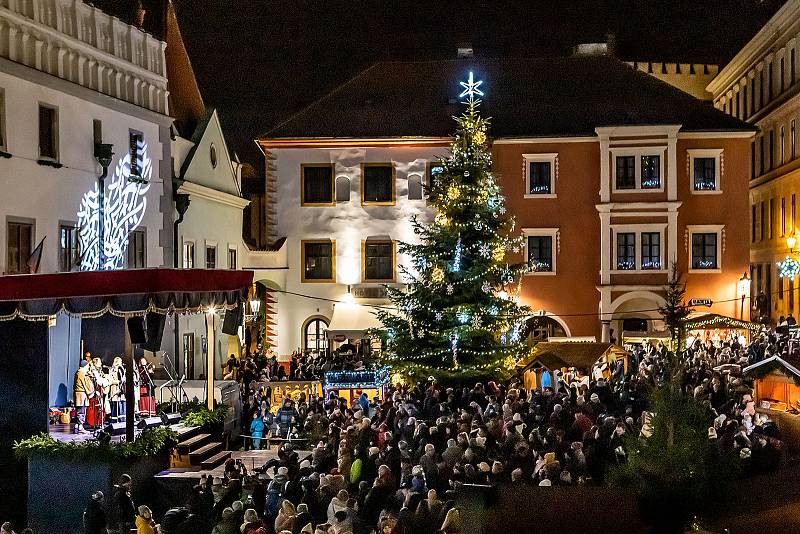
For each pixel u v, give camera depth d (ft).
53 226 112.47
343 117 200.54
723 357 136.77
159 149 140.87
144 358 118.42
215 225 170.71
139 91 135.85
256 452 108.88
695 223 194.29
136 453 86.12
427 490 69.62
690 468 54.44
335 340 189.57
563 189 195.31
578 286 195.21
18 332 89.15
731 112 264.93
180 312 89.45
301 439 107.04
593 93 204.03
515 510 49.67
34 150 109.29
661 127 191.21
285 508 64.39
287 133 198.18
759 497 56.18
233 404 117.29
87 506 78.18
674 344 135.03
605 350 139.03
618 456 68.59
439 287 137.08
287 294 197.26
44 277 86.43
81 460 85.20
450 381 134.82
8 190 104.32
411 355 136.77
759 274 238.89
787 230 212.23
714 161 195.11
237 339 176.86
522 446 74.38
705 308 194.08
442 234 138.31
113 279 87.20
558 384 119.14
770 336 142.82
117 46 130.31
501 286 142.31
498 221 140.46
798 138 203.41
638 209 192.44
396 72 209.87
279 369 151.02
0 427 88.48
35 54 110.73
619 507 50.19
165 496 89.61
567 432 90.22
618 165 193.57
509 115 200.34
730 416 90.27
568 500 49.73
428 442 82.64
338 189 197.67
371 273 196.65
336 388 121.90
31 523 86.07
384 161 196.75
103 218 123.34
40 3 112.27
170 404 109.91
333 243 196.95
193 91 176.45
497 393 117.08
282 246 196.75
